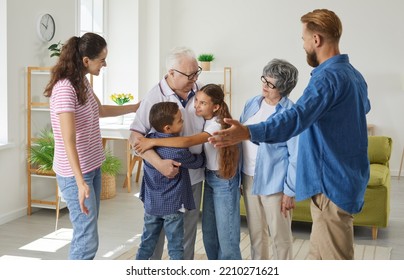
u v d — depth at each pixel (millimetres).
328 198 2543
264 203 3352
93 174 3316
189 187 3268
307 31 2594
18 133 6090
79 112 3207
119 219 6066
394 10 9133
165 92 3299
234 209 3293
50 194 6703
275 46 9641
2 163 5863
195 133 3316
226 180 3252
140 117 3338
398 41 9156
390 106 9258
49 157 6051
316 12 2578
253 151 3354
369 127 9172
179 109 3264
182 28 9953
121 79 9219
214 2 9797
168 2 9734
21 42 6070
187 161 3186
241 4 9711
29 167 6184
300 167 2609
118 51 9180
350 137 2496
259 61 9711
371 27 9227
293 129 2309
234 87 9859
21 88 6113
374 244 5285
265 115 3289
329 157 2514
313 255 2662
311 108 2340
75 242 3273
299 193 2617
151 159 3170
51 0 6602
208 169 3301
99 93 9109
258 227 3453
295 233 5645
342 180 2512
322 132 2506
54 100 3152
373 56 9258
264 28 9648
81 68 3201
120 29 9141
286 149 3270
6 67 5863
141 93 9328
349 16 9289
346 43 9336
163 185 3227
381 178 5379
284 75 3156
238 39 9766
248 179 3414
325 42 2562
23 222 5895
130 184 7930
